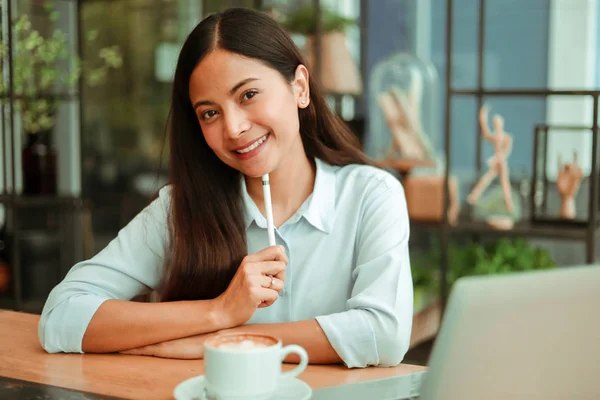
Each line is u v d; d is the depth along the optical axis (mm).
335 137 1481
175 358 1170
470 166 4582
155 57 4781
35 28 3391
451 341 645
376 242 1348
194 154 1387
